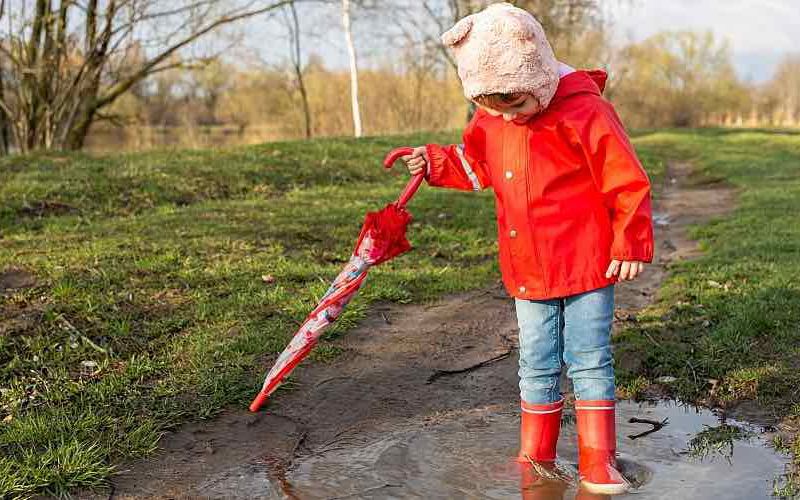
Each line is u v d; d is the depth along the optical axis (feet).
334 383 13.26
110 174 30.14
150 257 19.06
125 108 75.82
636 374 13.41
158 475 10.17
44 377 12.98
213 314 15.90
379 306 17.31
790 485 9.37
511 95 8.98
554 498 9.36
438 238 23.97
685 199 37.06
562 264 9.64
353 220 24.94
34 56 48.52
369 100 95.66
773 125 147.84
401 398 12.80
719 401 12.22
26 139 50.57
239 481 10.02
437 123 94.79
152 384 12.84
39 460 10.09
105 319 15.23
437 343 15.33
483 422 11.85
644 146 70.18
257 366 13.51
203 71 59.31
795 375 12.60
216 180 31.60
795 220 26.78
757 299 16.20
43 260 18.21
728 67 147.02
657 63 144.66
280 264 19.43
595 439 9.68
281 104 99.45
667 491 9.39
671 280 19.10
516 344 15.43
